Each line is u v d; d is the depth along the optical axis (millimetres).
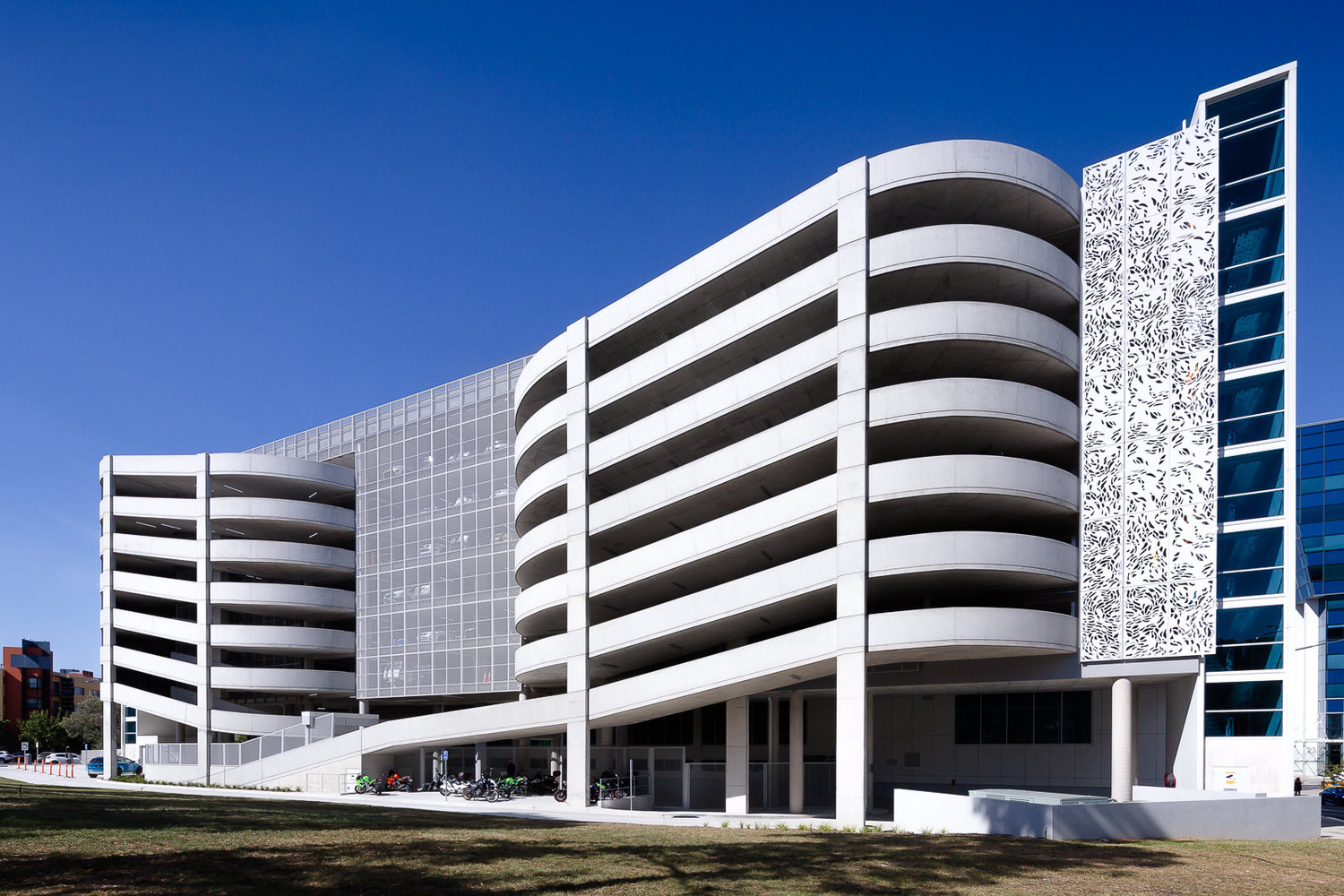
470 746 49344
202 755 55062
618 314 41625
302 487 65375
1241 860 19094
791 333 36406
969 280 34000
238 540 62344
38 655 126750
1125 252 34781
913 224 36062
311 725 52688
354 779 46938
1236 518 35531
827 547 36156
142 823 19047
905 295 35344
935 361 34312
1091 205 35812
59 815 19484
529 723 41312
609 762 43281
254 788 49969
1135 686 36375
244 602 61500
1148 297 34219
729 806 36250
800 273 34531
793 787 36719
